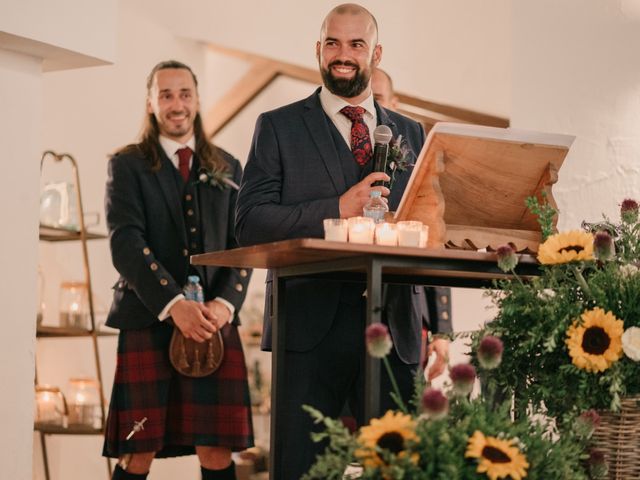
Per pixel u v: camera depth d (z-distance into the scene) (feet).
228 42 16.65
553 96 11.55
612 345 6.64
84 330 13.48
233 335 11.53
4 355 9.77
